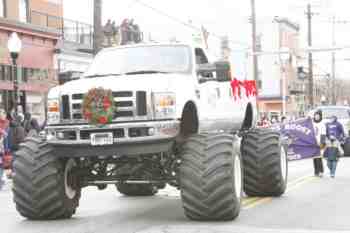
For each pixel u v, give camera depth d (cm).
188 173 918
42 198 977
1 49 2539
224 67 1024
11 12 2806
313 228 913
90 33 3338
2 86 2538
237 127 1273
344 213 1061
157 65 1063
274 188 1267
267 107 7212
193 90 1006
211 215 938
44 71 2814
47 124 957
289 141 1752
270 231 887
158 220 1009
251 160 1253
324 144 1745
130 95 918
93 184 1023
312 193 1355
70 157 972
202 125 1041
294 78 7644
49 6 3127
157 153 945
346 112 2755
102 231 916
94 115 912
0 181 1612
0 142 1622
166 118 921
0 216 1095
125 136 913
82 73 1113
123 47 1114
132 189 1341
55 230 930
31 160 974
